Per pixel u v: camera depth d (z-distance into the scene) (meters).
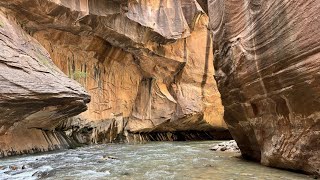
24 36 12.79
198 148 15.33
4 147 11.51
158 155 11.97
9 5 13.27
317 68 5.61
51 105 11.45
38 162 10.01
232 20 8.98
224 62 9.74
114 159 10.77
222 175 7.20
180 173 7.67
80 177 7.31
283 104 7.04
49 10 14.21
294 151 6.90
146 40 20.50
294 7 6.10
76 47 17.80
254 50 7.67
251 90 8.13
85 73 18.06
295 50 6.11
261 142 8.50
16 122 11.73
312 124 6.25
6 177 7.42
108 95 20.31
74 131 17.31
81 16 15.49
